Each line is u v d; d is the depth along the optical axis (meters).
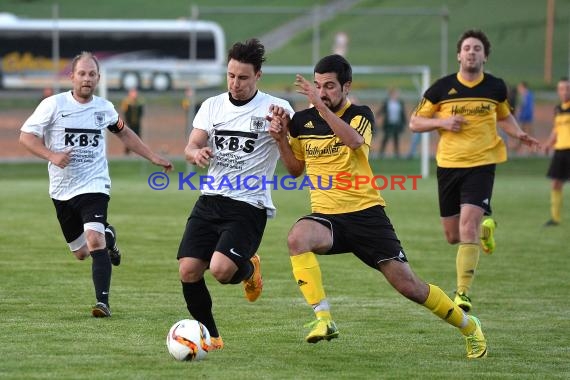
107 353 15.94
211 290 22.98
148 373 14.59
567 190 57.53
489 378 14.77
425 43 120.38
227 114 16.64
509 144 76.75
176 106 75.00
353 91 71.25
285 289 23.23
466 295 20.64
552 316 20.33
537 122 84.56
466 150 21.92
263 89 87.56
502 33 121.81
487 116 22.05
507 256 29.81
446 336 18.03
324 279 25.08
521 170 69.50
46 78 93.69
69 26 95.06
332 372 14.97
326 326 15.21
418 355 16.39
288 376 14.59
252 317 19.61
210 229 16.39
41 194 49.72
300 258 15.52
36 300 21.09
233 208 16.36
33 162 68.56
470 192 21.67
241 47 16.41
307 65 113.56
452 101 22.20
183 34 97.50
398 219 40.38
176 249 30.14
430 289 15.94
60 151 19.92
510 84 98.69
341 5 132.00
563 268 27.39
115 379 14.17
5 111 79.19
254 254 16.83
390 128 68.38
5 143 75.94
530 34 120.81
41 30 94.12
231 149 16.59
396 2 131.00
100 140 20.25
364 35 123.12
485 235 23.36
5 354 15.73
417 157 68.88
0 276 24.48
